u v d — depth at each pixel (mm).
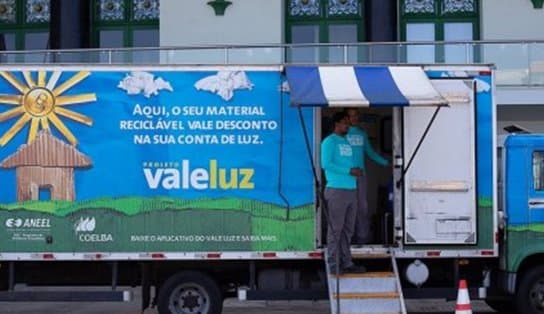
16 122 10305
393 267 10070
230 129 10297
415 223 10250
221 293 10703
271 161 10297
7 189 10305
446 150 10281
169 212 10273
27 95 10312
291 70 10281
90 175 10273
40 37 25422
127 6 25125
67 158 10281
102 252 10258
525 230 10438
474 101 10312
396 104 9398
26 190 10297
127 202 10266
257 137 10305
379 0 23500
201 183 10273
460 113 10305
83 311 13359
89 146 10297
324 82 9891
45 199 10289
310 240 10258
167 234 10266
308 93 9586
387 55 19438
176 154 10297
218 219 10273
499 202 10680
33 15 25453
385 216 10672
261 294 10492
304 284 10617
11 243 10281
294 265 10648
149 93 10305
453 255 10258
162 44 24000
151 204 10273
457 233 10250
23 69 10328
